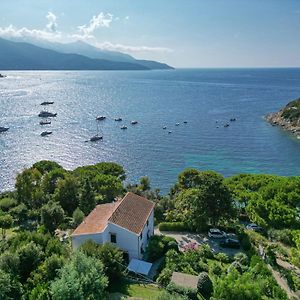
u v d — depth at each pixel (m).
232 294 39.53
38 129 188.25
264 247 58.41
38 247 44.75
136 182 116.94
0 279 36.72
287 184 74.88
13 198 81.00
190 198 66.75
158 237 58.12
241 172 127.44
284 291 43.69
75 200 75.38
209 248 55.38
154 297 39.50
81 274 37.38
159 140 170.00
